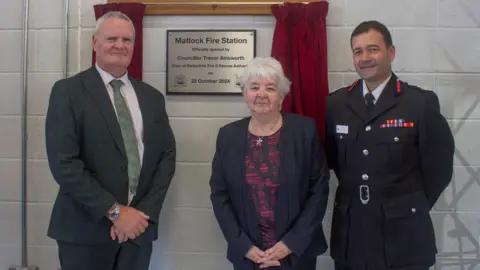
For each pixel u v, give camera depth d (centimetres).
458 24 217
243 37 220
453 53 218
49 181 227
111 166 164
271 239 163
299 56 211
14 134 228
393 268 157
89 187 157
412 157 161
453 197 221
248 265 163
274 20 219
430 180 169
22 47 225
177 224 226
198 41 221
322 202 167
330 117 176
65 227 164
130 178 169
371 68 160
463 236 221
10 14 226
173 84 222
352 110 169
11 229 229
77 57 224
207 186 224
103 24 170
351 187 166
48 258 228
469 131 219
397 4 218
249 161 166
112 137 165
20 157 228
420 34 218
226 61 221
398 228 158
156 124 179
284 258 162
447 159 168
